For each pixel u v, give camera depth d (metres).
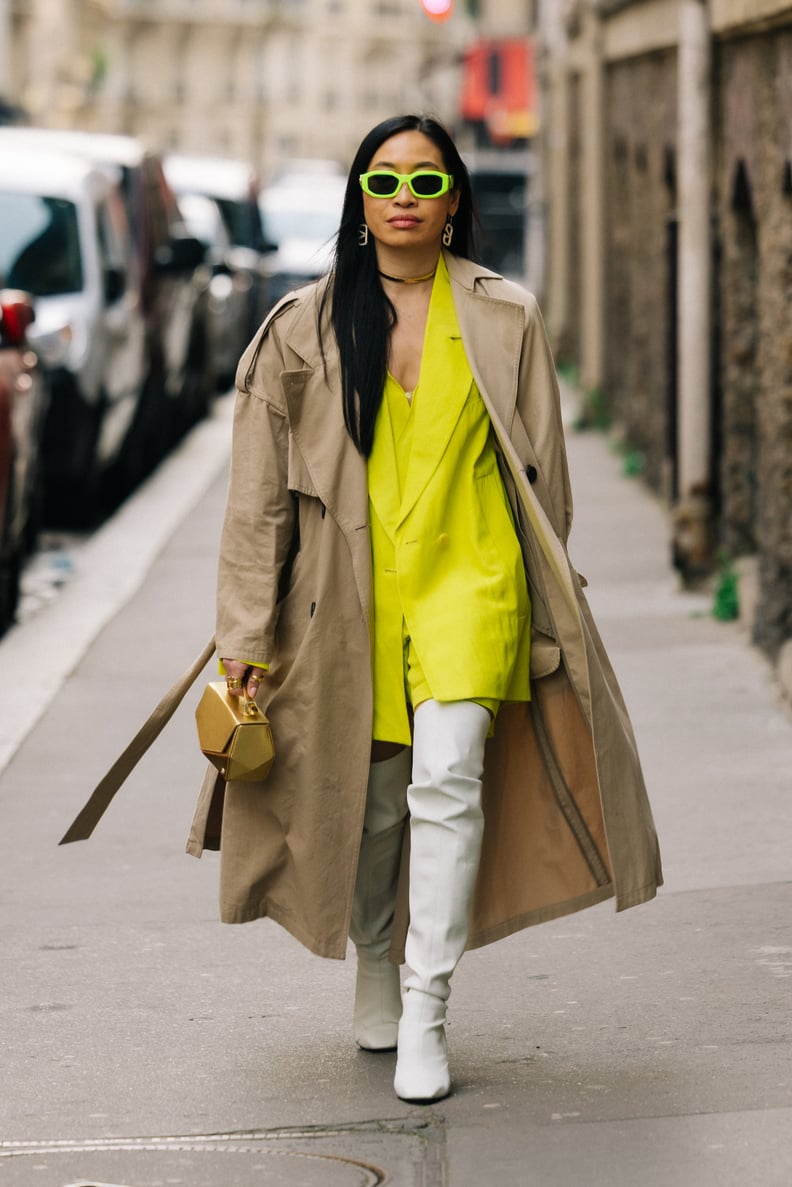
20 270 23.14
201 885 10.45
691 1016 8.18
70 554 21.45
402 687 7.29
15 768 12.84
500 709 7.43
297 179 71.44
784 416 14.85
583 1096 7.31
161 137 180.88
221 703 7.27
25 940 9.57
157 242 28.39
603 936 9.31
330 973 8.98
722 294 18.64
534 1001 8.46
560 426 7.36
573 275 41.50
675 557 18.42
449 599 7.12
